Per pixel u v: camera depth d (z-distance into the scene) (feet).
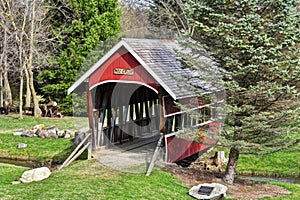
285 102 39.86
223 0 37.63
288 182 48.57
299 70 36.27
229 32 37.50
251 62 37.04
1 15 80.74
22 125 74.54
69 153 55.83
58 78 90.43
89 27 86.38
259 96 39.01
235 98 40.01
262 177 50.72
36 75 96.17
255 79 39.34
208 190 37.32
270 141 42.60
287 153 56.70
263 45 37.55
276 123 40.52
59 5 91.45
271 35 37.70
